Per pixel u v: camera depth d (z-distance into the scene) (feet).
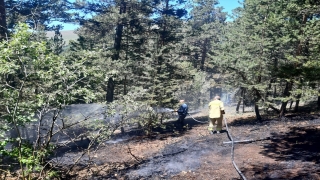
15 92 16.69
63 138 29.96
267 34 40.83
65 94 16.71
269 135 30.48
